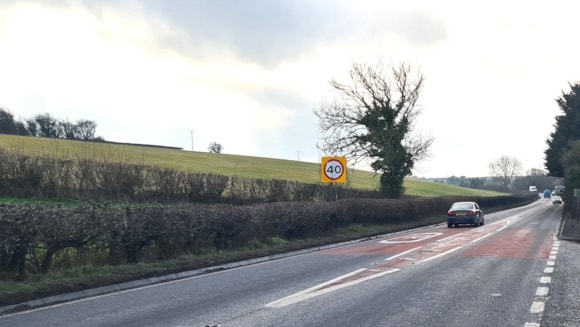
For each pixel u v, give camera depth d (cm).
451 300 957
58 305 921
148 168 2400
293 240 2075
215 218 1616
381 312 860
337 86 4525
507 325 774
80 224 1147
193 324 784
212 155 7194
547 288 1077
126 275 1164
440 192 8112
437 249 1911
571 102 7500
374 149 4319
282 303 934
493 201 6825
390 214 3266
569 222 3712
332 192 2945
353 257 1673
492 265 1442
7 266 1043
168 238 1410
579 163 6303
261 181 2886
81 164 2194
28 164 2048
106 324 786
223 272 1335
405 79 4334
